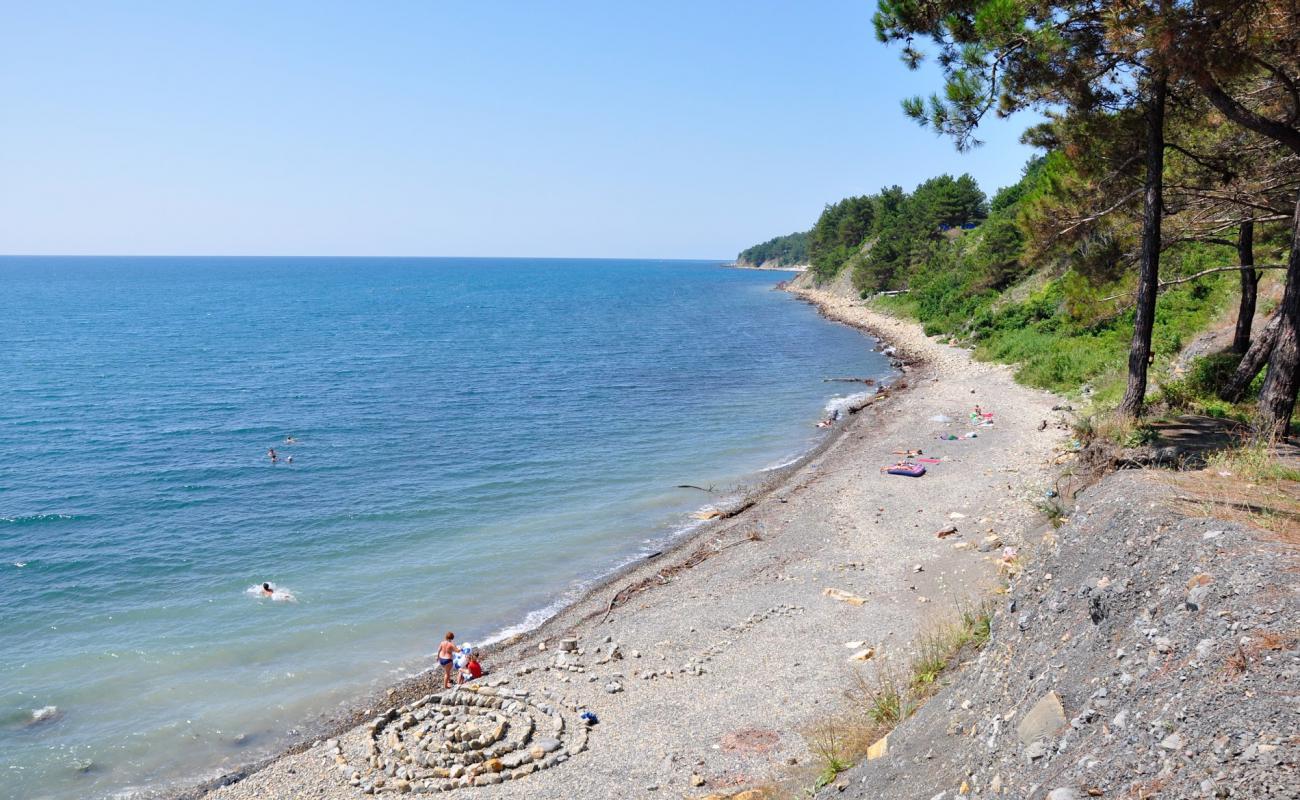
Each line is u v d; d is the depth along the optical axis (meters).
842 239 159.62
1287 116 18.14
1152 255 20.36
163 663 19.67
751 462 36.41
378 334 97.69
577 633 20.05
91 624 21.77
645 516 29.52
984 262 76.38
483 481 34.50
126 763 15.78
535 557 25.97
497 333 97.56
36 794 14.90
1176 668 6.68
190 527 29.38
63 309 139.75
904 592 19.83
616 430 43.75
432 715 16.14
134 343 88.38
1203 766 5.56
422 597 23.20
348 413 49.56
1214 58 13.59
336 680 18.78
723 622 19.52
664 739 14.31
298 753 15.69
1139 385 20.98
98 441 42.81
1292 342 14.17
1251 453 11.88
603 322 112.25
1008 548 20.31
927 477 29.66
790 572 22.28
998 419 37.41
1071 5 16.61
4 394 57.00
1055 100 19.05
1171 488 9.96
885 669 15.49
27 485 34.81
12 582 24.48
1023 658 9.08
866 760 10.52
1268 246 27.11
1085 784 6.33
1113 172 21.97
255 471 36.69
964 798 7.84
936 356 62.09
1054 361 44.16
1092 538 9.63
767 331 95.62
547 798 12.84
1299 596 6.43
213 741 16.45
